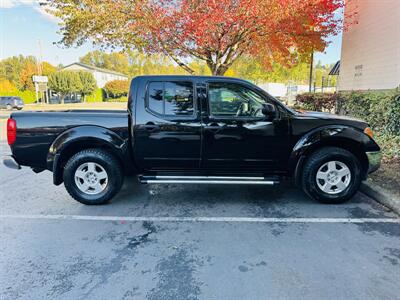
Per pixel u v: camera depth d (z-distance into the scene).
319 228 3.33
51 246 2.99
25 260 2.73
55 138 3.90
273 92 33.09
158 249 2.91
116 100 51.28
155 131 3.88
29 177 5.55
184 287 2.32
